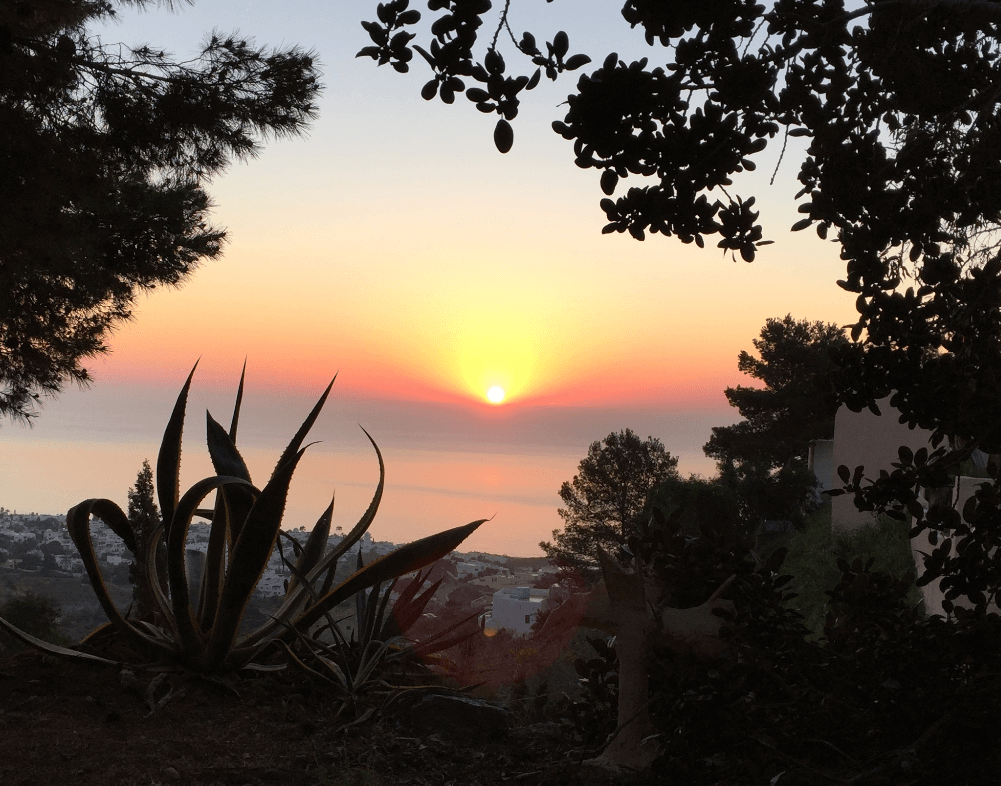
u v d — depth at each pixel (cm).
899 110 404
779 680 345
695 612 363
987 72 388
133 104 930
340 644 437
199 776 308
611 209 354
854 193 383
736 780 320
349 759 339
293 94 988
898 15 383
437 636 463
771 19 344
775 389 3925
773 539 2786
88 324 1296
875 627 359
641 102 333
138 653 433
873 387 391
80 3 921
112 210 1166
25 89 862
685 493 2550
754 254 350
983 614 348
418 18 316
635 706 356
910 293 378
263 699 398
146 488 2227
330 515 529
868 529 2053
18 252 1006
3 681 390
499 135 316
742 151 343
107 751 321
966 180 377
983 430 360
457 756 354
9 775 291
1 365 1252
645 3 337
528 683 443
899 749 308
